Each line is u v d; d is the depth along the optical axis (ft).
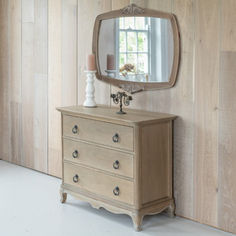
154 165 10.50
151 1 11.02
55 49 13.80
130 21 11.47
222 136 9.98
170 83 10.80
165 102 11.03
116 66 11.93
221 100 9.93
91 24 12.61
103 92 12.48
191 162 10.63
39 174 14.66
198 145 10.45
